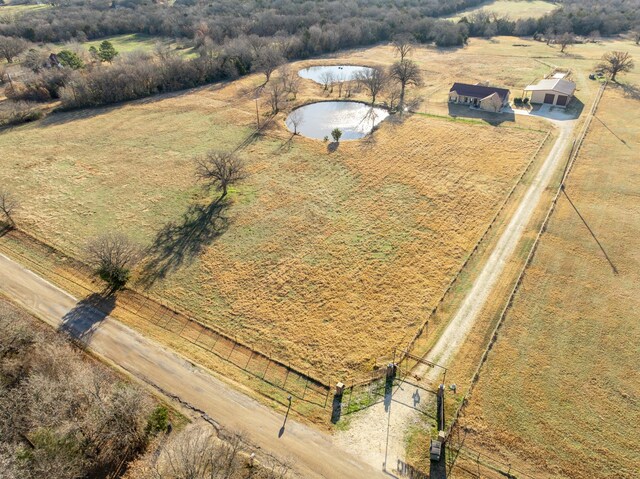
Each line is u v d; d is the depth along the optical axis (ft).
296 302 158.61
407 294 160.66
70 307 157.48
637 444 111.65
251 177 236.84
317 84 384.68
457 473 106.32
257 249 183.93
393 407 122.52
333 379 131.54
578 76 371.35
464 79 383.86
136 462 106.93
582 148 253.65
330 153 261.65
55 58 379.96
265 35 492.95
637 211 198.70
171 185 230.07
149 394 125.80
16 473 91.66
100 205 214.69
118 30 528.22
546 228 190.29
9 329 127.44
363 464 109.19
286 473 106.42
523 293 157.79
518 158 247.91
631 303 152.56
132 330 148.15
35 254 183.83
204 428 116.67
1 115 301.02
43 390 108.47
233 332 147.54
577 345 138.00
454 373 131.03
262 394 127.95
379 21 535.60
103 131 293.43
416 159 252.83
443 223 197.36
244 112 323.16
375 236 190.29
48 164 252.42
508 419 117.60
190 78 377.71
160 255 181.68
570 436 113.50
